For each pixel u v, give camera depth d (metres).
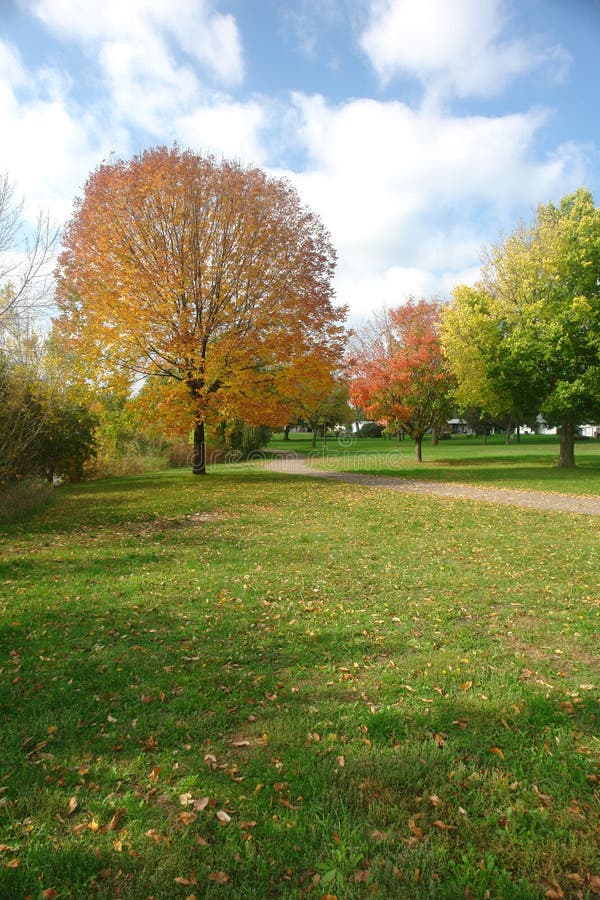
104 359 18.39
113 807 2.76
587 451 40.53
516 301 25.23
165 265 18.44
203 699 3.81
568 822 2.63
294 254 20.44
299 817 2.69
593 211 22.30
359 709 3.68
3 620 5.43
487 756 3.14
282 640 4.92
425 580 6.78
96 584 6.76
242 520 11.56
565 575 6.93
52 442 19.75
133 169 19.27
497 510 12.76
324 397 22.44
